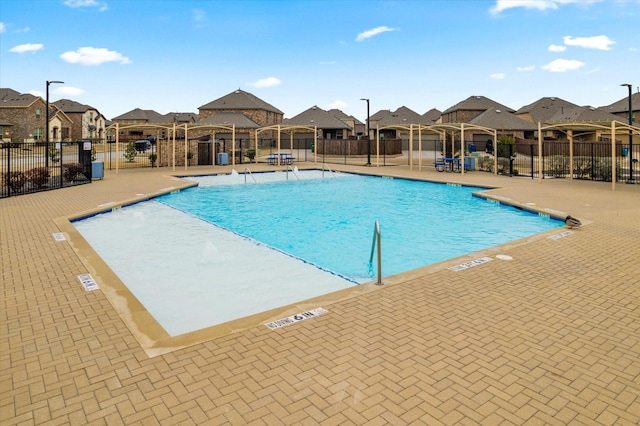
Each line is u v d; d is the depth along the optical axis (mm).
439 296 5500
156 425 2957
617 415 3078
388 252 9172
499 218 12625
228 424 2969
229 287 6770
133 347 4102
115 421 2998
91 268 6551
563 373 3652
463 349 4082
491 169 25516
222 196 17281
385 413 3096
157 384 3465
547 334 4410
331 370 3693
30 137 59438
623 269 6602
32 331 4441
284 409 3139
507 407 3172
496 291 5672
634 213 11469
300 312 5000
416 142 59312
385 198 16797
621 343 4211
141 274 7410
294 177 24406
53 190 16594
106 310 4984
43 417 3037
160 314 5738
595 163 21375
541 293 5598
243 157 36125
